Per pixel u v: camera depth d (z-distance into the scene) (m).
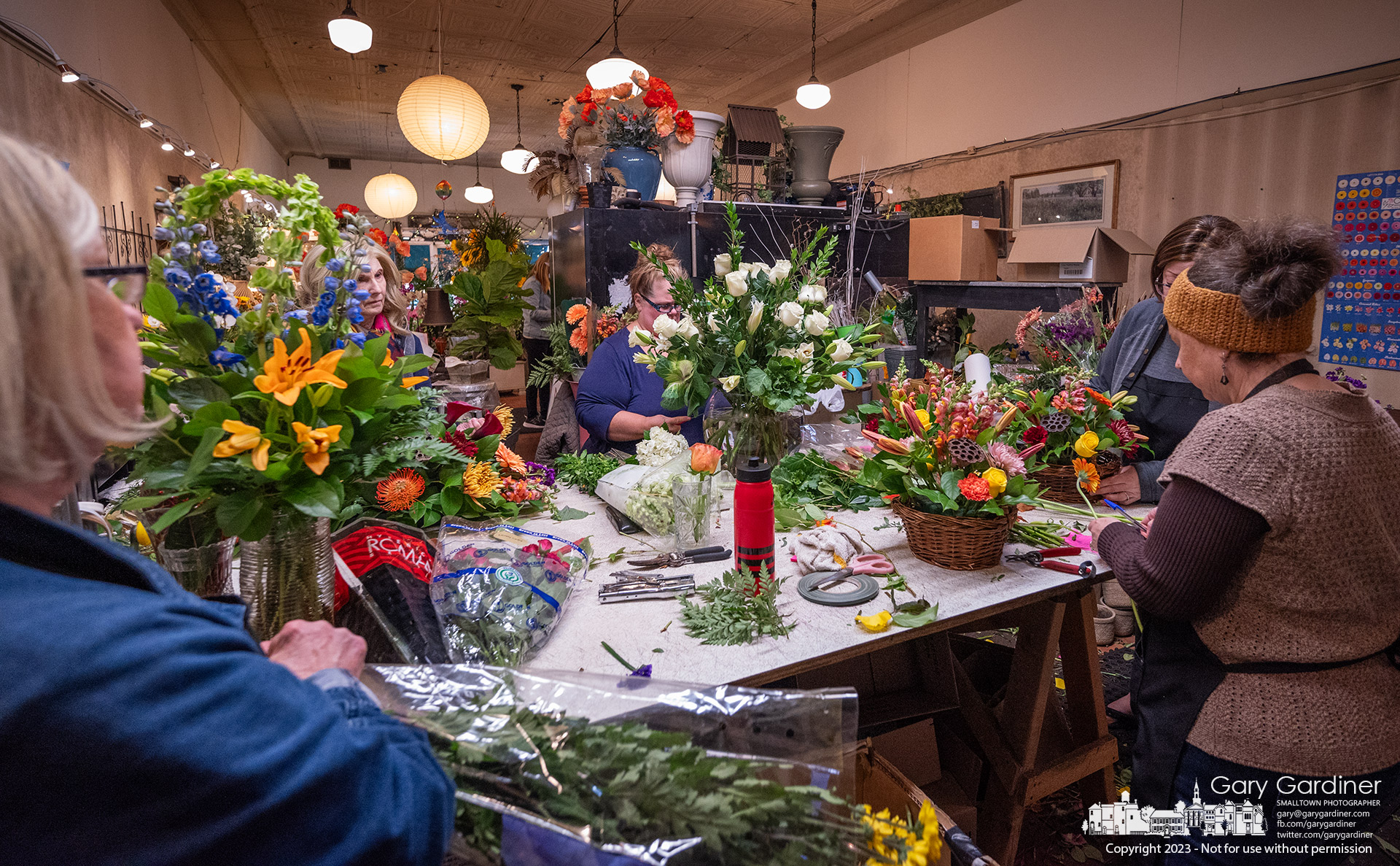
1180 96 4.80
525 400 7.02
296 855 0.51
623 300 3.19
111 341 0.56
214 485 0.99
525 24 7.23
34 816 0.46
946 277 4.58
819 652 1.24
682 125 3.09
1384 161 3.88
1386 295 3.95
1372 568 1.09
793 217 3.53
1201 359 1.24
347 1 5.00
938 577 1.54
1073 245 5.54
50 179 0.52
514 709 0.80
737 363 1.80
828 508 1.99
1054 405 1.96
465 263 5.77
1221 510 1.10
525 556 1.36
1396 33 3.78
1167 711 1.27
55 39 3.85
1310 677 1.12
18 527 0.51
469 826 0.77
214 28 7.36
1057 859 1.88
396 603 1.20
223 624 0.58
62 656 0.46
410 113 5.43
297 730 0.53
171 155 6.20
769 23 7.04
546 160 3.66
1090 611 1.86
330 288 1.06
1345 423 1.09
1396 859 1.86
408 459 1.15
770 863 0.75
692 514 1.64
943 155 6.80
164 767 0.47
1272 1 4.27
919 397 1.70
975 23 6.37
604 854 0.74
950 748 1.90
